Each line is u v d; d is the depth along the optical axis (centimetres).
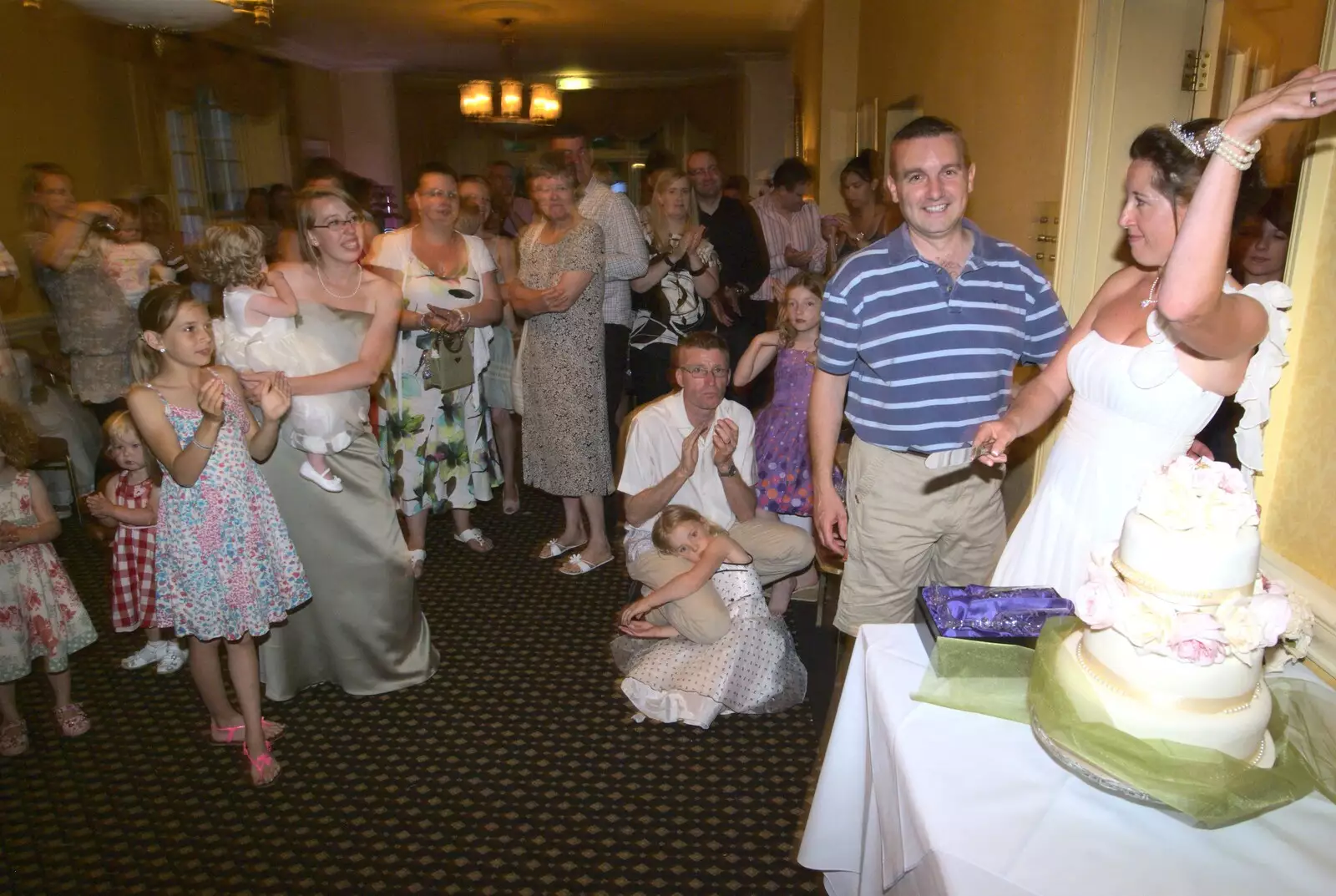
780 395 301
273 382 223
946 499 203
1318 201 142
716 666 258
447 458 360
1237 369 141
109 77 594
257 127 808
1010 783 111
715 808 224
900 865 115
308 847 213
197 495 217
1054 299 199
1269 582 108
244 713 234
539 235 342
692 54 923
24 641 245
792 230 501
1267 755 106
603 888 198
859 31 620
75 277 406
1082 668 112
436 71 1006
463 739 254
